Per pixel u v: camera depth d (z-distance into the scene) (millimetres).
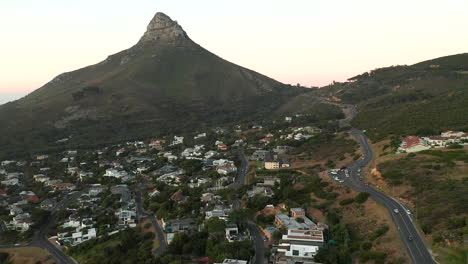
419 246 98000
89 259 138500
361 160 187375
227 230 135500
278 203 156125
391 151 181875
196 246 129625
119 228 161625
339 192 148375
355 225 121938
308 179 170250
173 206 173875
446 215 105062
